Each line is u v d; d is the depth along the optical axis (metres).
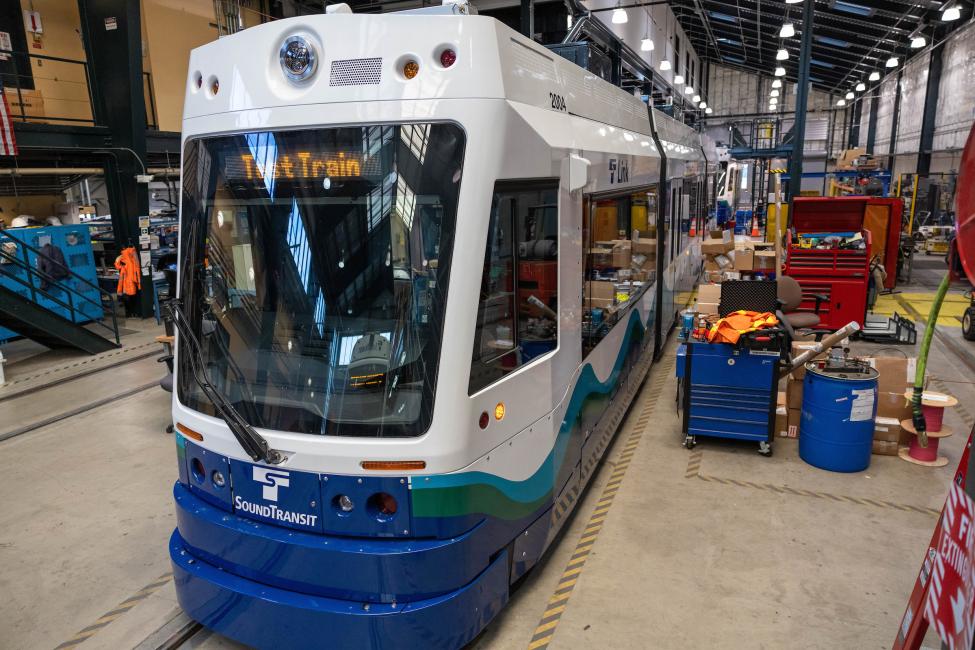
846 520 4.92
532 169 3.46
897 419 6.09
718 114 43.84
